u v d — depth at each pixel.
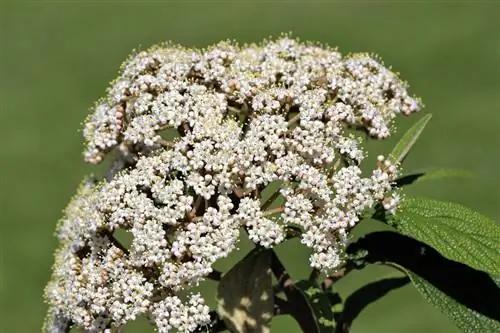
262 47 10.20
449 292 8.71
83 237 9.25
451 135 32.84
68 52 47.06
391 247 9.20
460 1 46.12
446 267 8.87
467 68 39.50
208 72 9.55
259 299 8.95
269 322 8.91
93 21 50.94
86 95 41.78
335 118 9.00
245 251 21.53
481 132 32.94
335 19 47.34
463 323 8.55
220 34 47.91
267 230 8.45
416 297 24.34
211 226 8.48
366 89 9.67
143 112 9.48
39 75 44.38
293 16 48.62
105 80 43.44
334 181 8.66
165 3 52.06
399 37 43.88
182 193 8.62
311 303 9.16
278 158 8.67
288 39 10.10
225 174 8.60
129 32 49.34
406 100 10.10
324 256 8.59
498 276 8.68
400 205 8.93
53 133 37.72
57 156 35.41
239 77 9.35
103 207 8.84
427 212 8.80
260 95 9.12
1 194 33.03
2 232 30.41
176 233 8.58
